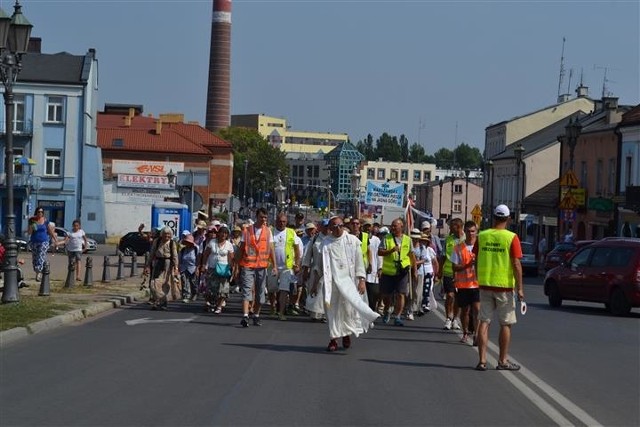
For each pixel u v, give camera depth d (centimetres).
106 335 1775
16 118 7500
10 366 1364
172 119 11444
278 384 1245
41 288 2467
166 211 4750
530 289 4091
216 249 2317
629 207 5712
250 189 14888
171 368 1366
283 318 2194
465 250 1781
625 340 1955
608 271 2691
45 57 7688
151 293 2391
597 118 7194
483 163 10262
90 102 7756
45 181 7506
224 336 1805
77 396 1133
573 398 1202
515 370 1431
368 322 1628
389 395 1182
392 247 2114
